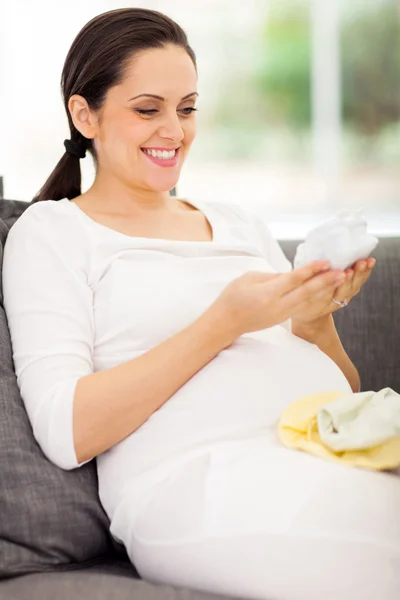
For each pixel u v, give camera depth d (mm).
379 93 7672
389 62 7551
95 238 1268
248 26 7676
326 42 7590
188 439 1116
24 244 1248
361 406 1092
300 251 1150
